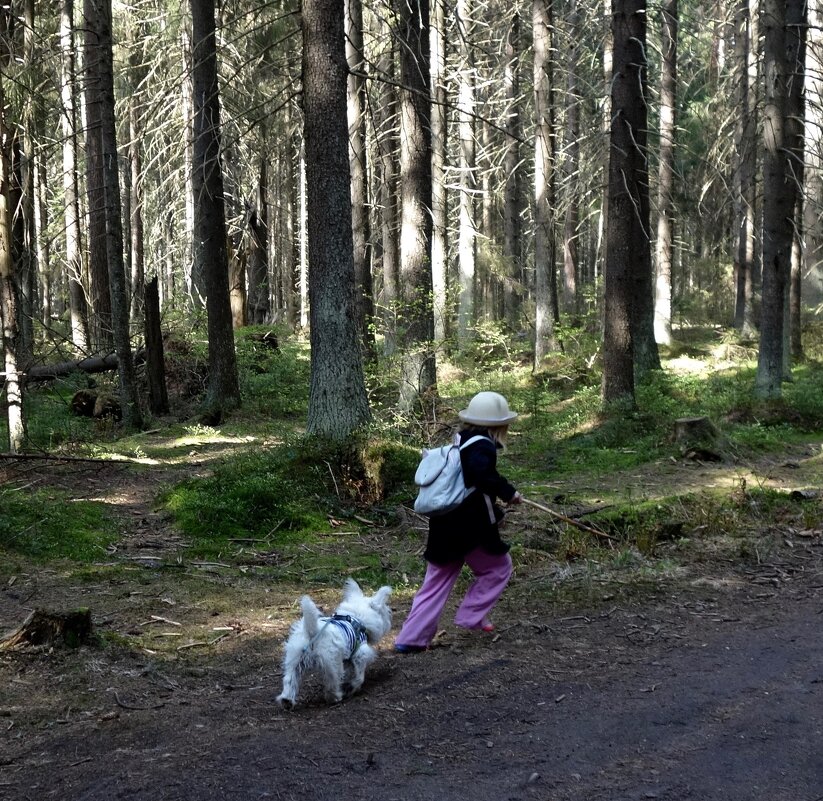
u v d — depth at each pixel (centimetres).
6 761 401
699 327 3059
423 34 1541
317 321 1024
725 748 414
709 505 902
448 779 384
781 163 1588
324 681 476
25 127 1416
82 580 696
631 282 1482
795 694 480
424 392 1408
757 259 2884
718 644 572
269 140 2195
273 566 765
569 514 884
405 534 873
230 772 388
